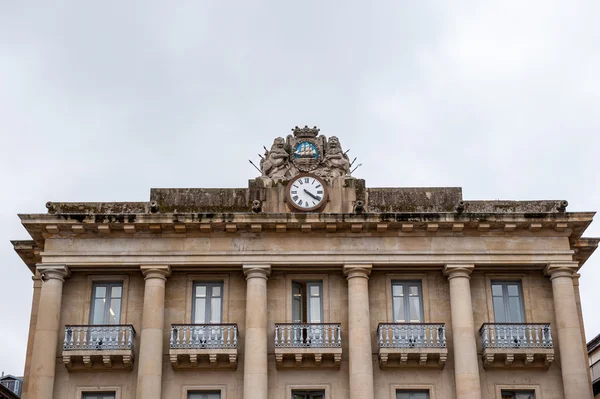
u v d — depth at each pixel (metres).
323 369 38.41
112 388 38.00
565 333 38.47
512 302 40.06
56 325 38.31
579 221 39.34
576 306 39.66
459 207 39.34
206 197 40.34
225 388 38.00
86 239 39.25
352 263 39.03
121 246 39.12
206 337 38.09
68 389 37.97
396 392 38.25
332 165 40.91
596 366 50.72
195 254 39.00
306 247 39.22
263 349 37.84
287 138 41.62
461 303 38.75
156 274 38.84
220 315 39.41
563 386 38.16
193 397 38.03
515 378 38.50
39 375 37.28
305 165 40.91
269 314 39.16
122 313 39.22
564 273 39.38
